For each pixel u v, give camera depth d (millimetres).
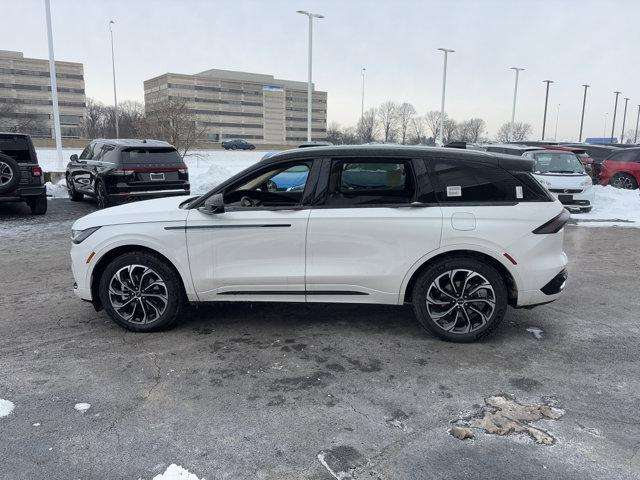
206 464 2906
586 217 12727
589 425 3291
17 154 11539
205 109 123938
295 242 4488
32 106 108688
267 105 132375
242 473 2832
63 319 5191
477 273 4402
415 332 4832
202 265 4598
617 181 17188
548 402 3576
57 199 15227
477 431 3227
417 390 3738
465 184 4453
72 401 3572
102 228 4691
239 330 4879
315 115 141375
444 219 4367
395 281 4480
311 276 4520
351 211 4453
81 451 3020
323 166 4523
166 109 33281
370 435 3186
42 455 2979
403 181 4492
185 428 3254
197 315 5285
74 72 112500
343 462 2928
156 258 4672
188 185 12695
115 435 3178
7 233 9922
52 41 22453
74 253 4781
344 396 3654
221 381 3871
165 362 4188
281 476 2809
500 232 4336
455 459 2951
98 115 104062
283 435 3182
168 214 4652
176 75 119500
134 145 12117
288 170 4730
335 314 5324
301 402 3570
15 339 4660
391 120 97312
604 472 2832
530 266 4387
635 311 5492
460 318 4543
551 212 4441
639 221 12133
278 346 4512
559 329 4945
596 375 3980
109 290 4746
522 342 4613
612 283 6633
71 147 63062
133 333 4801
